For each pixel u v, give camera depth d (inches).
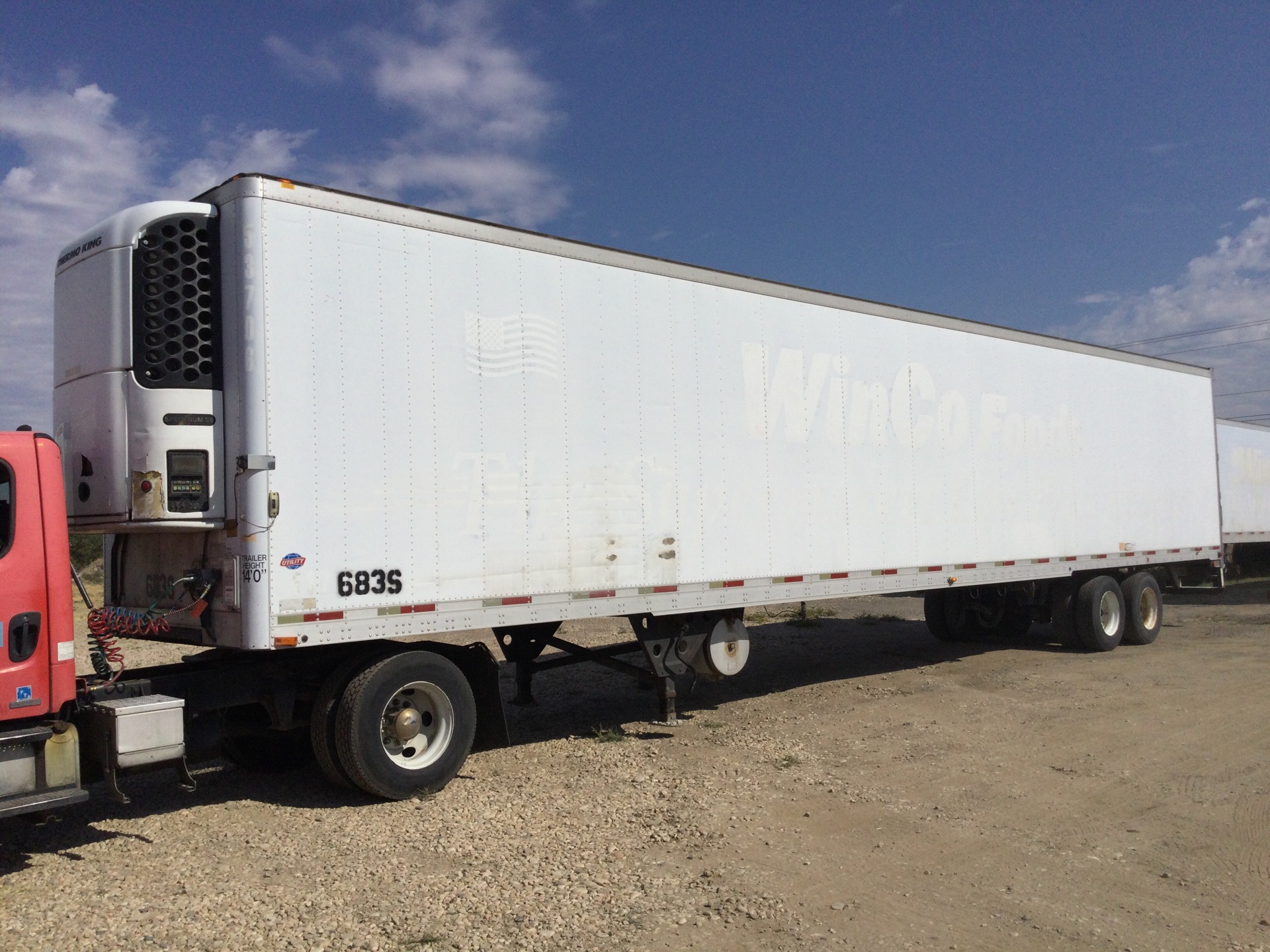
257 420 223.0
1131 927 166.4
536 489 277.4
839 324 378.3
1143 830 219.0
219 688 234.8
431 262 257.9
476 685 279.4
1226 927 166.2
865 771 271.0
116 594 267.9
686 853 203.3
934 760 283.1
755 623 677.9
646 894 180.2
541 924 165.9
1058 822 224.8
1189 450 594.6
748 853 203.5
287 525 225.8
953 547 422.0
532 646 363.3
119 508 226.5
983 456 441.7
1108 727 326.0
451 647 274.5
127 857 203.6
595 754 295.3
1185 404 595.5
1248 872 193.0
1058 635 526.6
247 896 179.5
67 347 248.7
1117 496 527.2
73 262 248.2
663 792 251.1
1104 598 520.4
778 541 348.5
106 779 205.0
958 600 557.6
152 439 225.1
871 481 386.3
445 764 255.1
